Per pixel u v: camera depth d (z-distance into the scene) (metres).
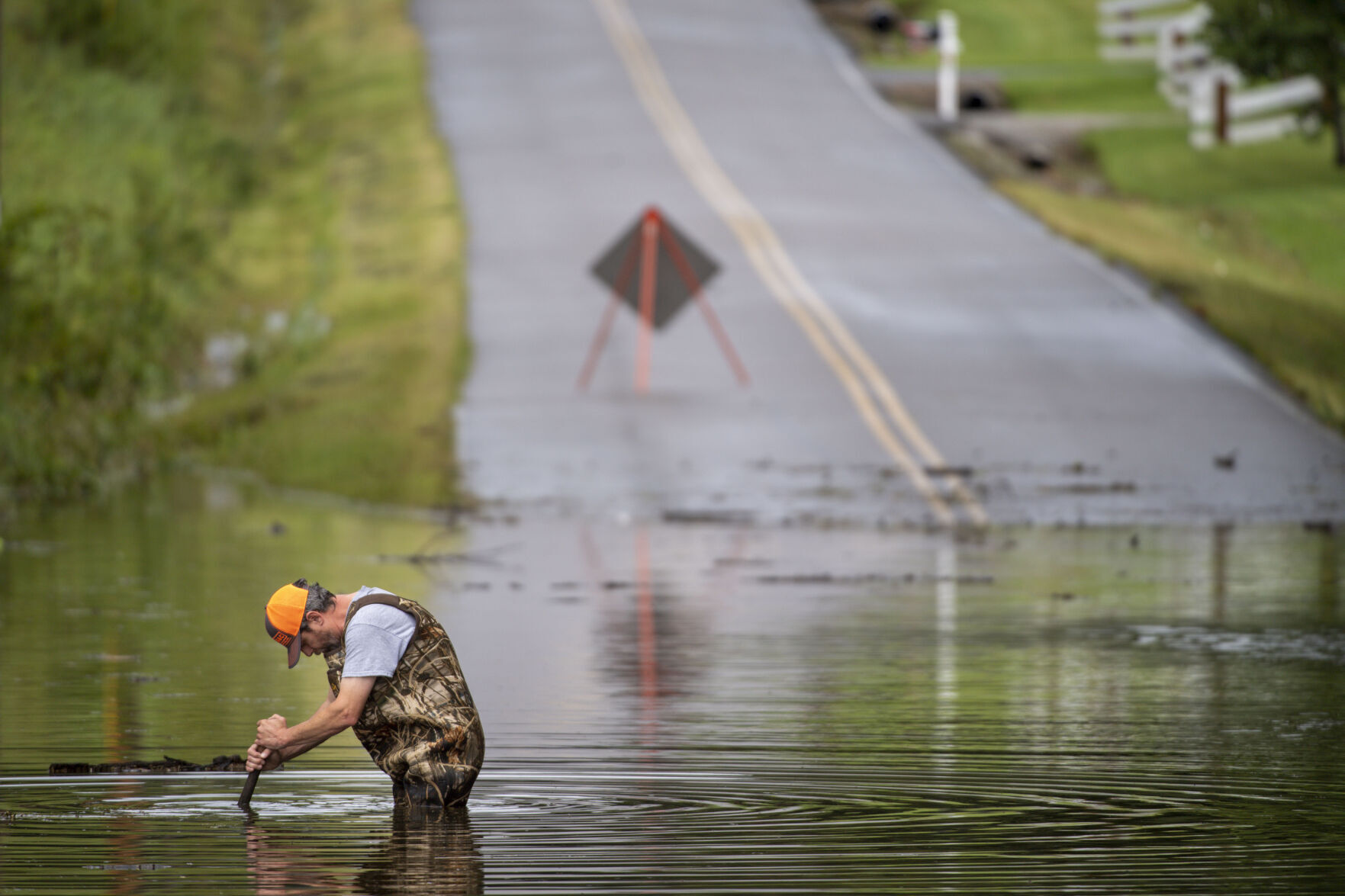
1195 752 29.84
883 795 26.44
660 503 75.00
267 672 39.12
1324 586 54.50
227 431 95.19
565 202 134.62
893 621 47.56
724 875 21.56
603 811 25.27
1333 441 85.25
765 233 125.50
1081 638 44.44
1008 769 28.31
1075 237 126.25
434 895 20.67
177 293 107.19
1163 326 105.94
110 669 39.56
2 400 82.19
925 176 147.62
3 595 52.28
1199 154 167.62
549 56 183.88
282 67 181.25
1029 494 75.81
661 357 99.00
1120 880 21.33
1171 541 66.62
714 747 30.27
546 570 58.34
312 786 27.31
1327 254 138.75
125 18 147.88
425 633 25.94
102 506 78.50
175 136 135.50
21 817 25.17
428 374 97.69
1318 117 163.38
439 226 128.88
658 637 44.56
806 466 80.25
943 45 176.38
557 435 85.88
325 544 65.00
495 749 30.05
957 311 107.88
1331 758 29.27
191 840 23.58
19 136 105.75
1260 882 21.20
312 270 124.00
